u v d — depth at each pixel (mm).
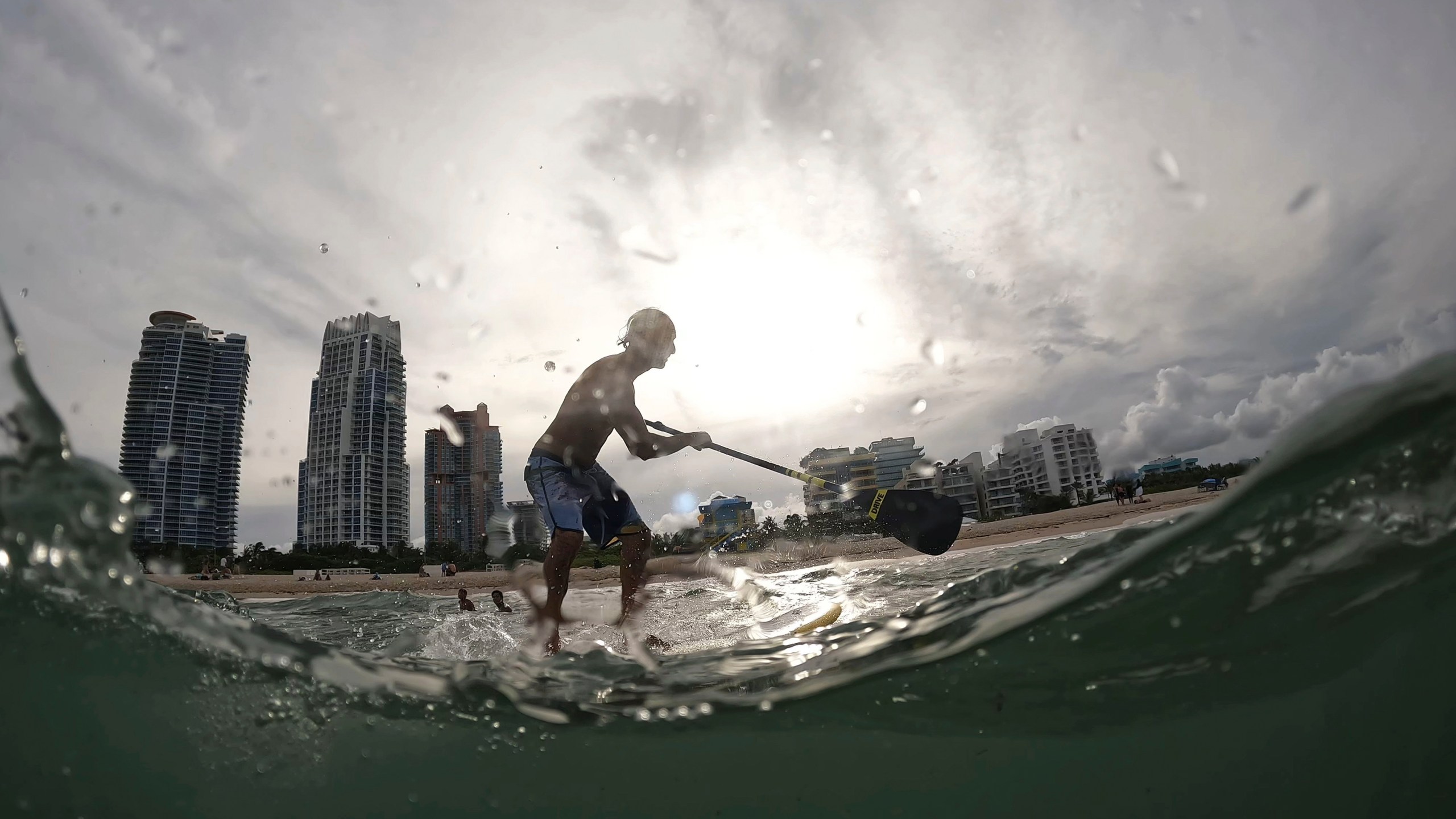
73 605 1308
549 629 2631
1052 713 1472
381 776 1309
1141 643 1403
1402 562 1342
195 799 1174
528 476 2922
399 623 3213
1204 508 1474
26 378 1330
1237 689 1452
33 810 1082
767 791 1416
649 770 1462
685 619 2979
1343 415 1287
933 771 1479
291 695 1397
